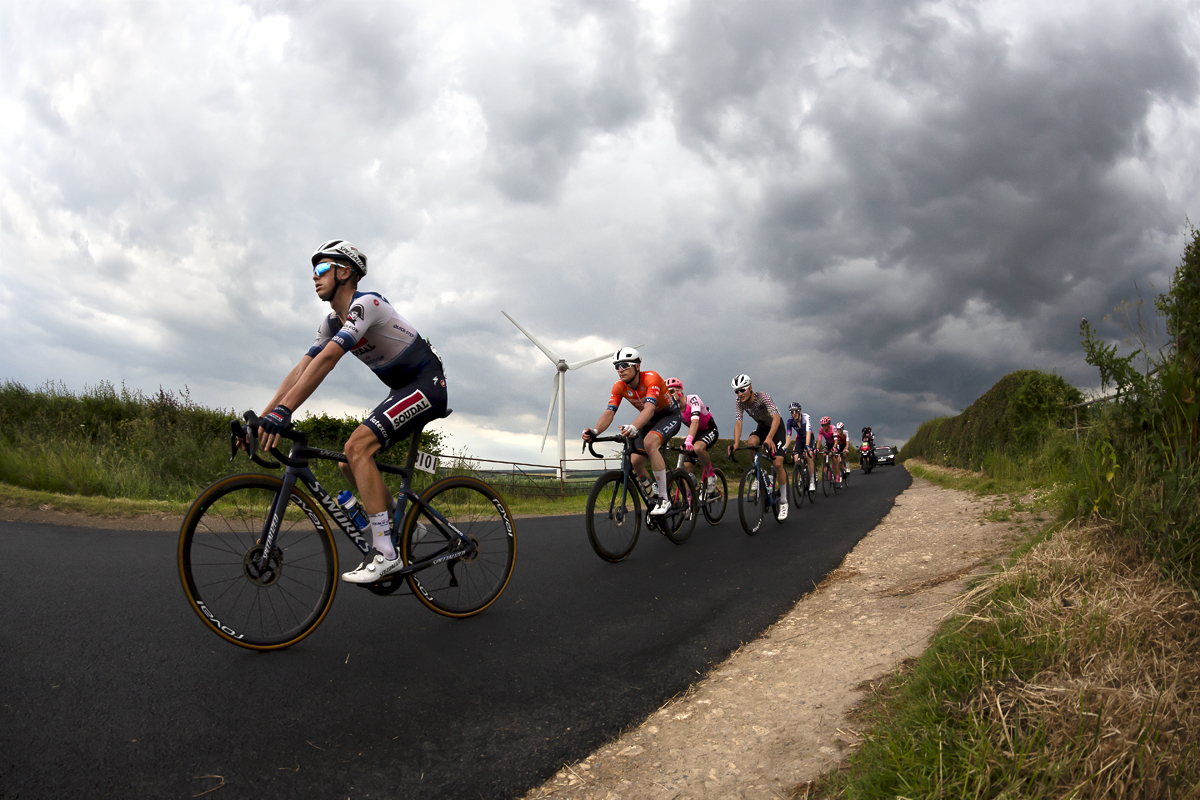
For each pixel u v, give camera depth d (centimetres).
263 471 920
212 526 265
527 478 1483
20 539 463
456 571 353
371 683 247
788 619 354
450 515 346
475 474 1197
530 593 402
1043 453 848
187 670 245
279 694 232
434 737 209
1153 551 262
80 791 165
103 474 754
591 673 271
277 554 278
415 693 241
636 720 228
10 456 731
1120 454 333
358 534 312
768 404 764
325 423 1209
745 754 196
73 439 868
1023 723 161
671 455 642
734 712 229
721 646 309
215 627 263
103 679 230
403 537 324
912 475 1978
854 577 440
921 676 204
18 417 917
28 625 276
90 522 571
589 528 495
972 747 154
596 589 420
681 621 350
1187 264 300
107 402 1010
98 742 188
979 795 139
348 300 326
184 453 896
